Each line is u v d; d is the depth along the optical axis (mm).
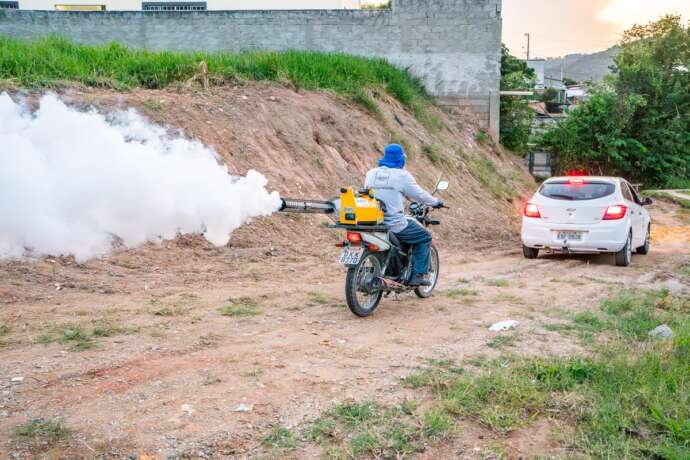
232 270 8641
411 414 4043
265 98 14812
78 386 4344
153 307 6559
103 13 23078
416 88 23953
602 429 3854
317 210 6641
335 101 17469
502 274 9875
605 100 35562
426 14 24172
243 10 23516
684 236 17281
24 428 3672
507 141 28156
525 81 28750
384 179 6930
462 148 22016
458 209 16641
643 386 4449
